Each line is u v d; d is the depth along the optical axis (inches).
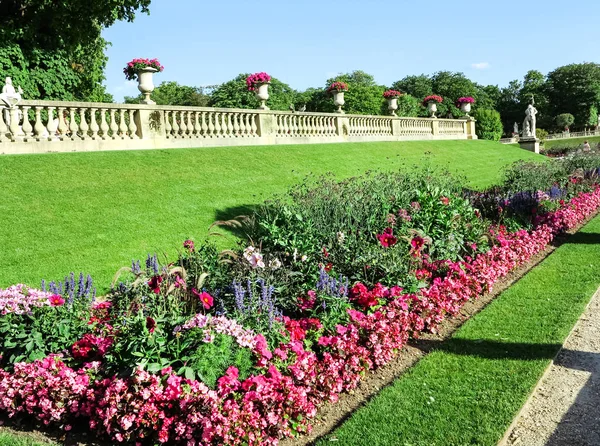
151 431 135.6
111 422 137.7
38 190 358.9
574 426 145.2
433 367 180.4
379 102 2183.8
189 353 146.9
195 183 442.3
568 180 559.2
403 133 1003.3
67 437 145.2
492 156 1008.2
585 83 3432.6
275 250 259.1
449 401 155.8
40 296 174.6
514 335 207.2
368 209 313.1
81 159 429.7
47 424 147.5
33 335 165.5
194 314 167.2
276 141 681.0
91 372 152.4
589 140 2797.7
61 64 830.5
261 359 149.8
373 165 682.8
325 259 239.9
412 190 358.3
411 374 175.5
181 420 134.2
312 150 668.1
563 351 196.1
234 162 527.5
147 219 354.0
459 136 1229.1
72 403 145.6
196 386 135.9
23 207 331.6
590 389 166.4
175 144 549.0
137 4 780.6
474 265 269.1
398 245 245.9
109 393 138.3
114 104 493.7
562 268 310.8
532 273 303.1
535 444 137.2
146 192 398.6
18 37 747.4
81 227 324.5
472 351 193.2
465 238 297.0
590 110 3444.9
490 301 260.5
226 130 614.9
